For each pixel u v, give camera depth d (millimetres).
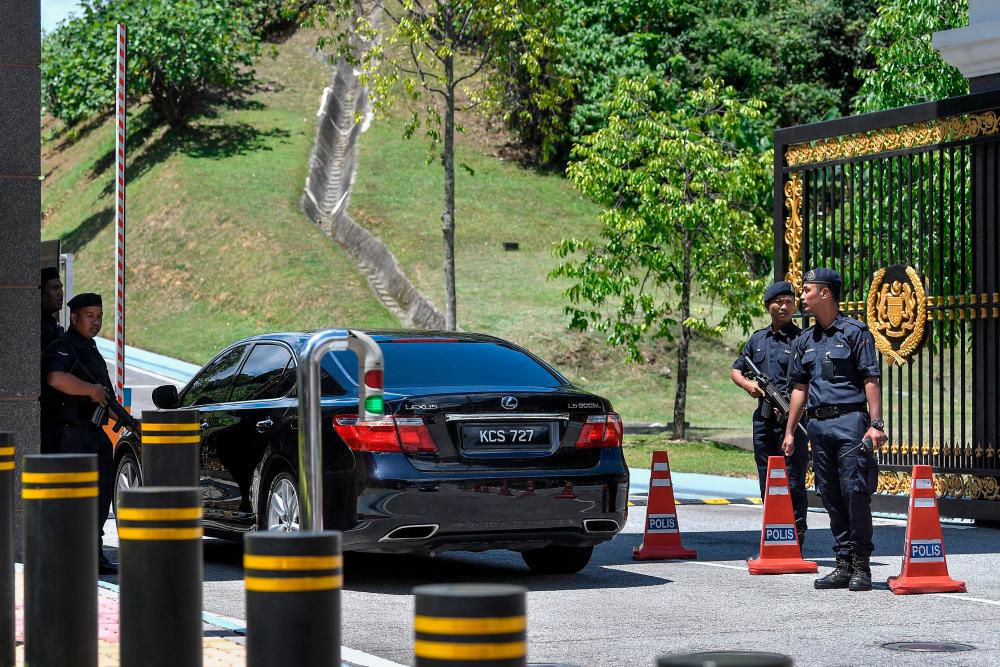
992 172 36656
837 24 154750
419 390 25422
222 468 28344
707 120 75250
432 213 131625
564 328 99375
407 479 24406
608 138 72812
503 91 70750
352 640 20641
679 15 152750
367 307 112312
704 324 72625
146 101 177250
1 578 17531
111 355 109750
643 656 19359
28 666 16094
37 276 27406
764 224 73688
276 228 131250
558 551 28031
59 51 165625
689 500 44594
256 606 11969
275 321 114938
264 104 172125
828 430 25906
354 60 70375
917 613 23109
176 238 134750
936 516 25672
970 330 37219
